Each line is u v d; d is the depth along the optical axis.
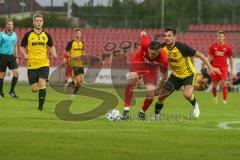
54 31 114.81
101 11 120.12
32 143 29.47
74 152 27.16
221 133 34.66
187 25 118.31
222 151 28.19
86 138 31.47
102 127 36.22
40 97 47.09
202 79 90.94
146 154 26.94
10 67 62.09
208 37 113.44
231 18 123.25
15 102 55.66
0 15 120.56
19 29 112.69
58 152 27.06
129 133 33.66
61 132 33.56
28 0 126.88
